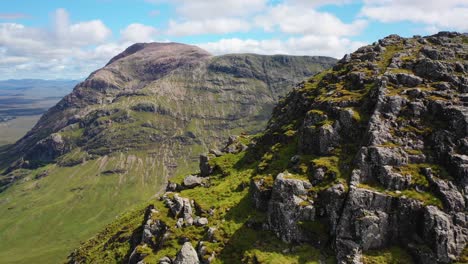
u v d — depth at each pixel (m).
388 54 83.50
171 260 59.28
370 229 50.03
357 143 61.50
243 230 59.84
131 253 72.19
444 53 75.12
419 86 65.81
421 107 60.41
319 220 54.69
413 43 86.94
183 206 70.31
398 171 54.03
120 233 87.81
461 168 51.53
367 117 64.00
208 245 58.62
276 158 73.69
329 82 84.25
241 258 55.16
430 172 53.09
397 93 64.12
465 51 76.69
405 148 56.59
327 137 63.62
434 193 51.31
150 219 69.94
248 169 83.94
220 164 94.56
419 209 49.94
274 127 92.50
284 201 56.62
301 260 51.25
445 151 54.75
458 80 64.56
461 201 49.62
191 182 88.75
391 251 49.56
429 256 47.28
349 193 52.84
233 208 66.50
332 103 69.44
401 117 60.66
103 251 84.62
